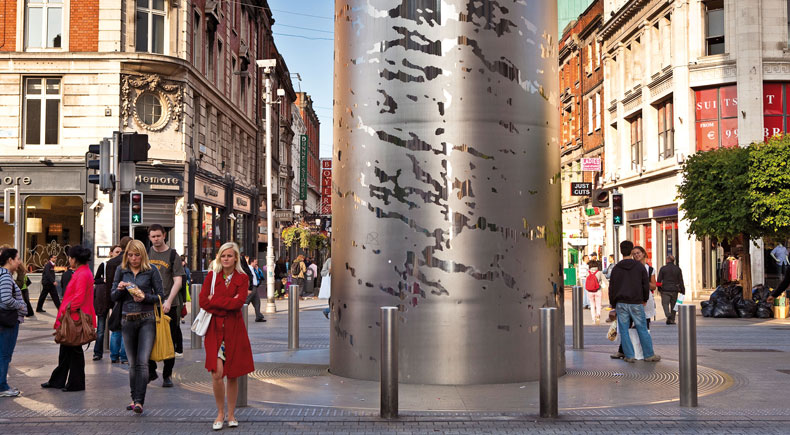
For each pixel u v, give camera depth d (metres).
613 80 39.66
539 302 9.22
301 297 32.03
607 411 7.40
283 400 7.98
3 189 27.48
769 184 21.53
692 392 7.62
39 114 28.00
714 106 30.16
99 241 27.58
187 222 29.75
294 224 47.91
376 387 8.73
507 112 9.11
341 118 9.64
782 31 28.97
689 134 30.38
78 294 8.73
